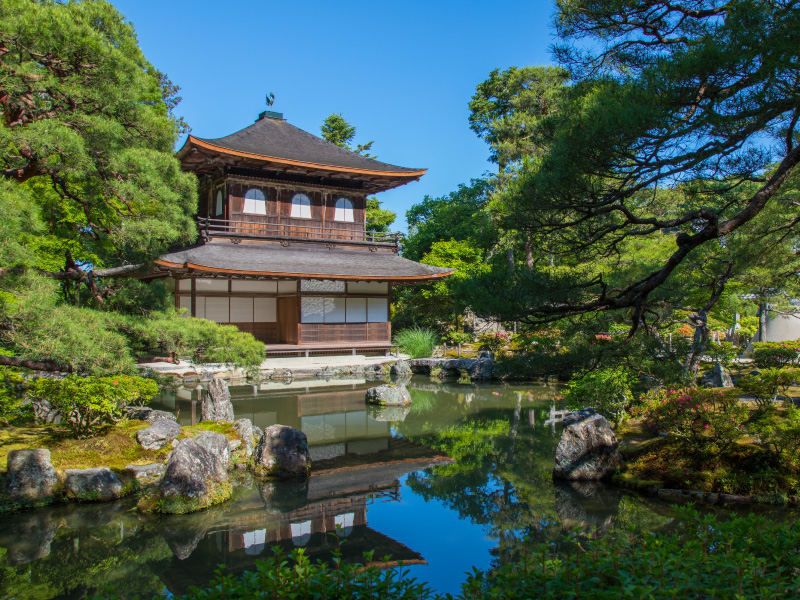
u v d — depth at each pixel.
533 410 18.16
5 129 8.10
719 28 5.95
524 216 7.88
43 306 7.87
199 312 25.48
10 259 7.08
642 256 20.91
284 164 26.19
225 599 3.93
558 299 7.67
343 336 27.22
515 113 39.12
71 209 16.44
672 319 14.90
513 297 7.64
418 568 7.35
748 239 10.91
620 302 7.36
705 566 4.08
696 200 8.12
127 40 10.50
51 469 9.41
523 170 8.14
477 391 21.95
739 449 9.98
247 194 27.28
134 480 9.81
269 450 11.41
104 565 7.33
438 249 35.09
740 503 9.06
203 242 25.48
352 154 31.23
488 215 33.75
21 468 9.20
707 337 12.19
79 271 10.74
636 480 10.19
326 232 29.17
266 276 24.42
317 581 4.04
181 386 20.75
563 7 7.75
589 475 10.81
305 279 26.11
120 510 9.06
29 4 8.69
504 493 10.27
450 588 6.73
